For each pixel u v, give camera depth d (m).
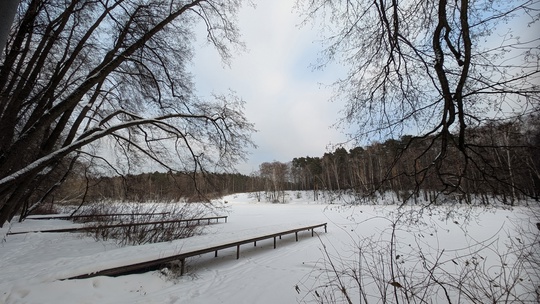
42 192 15.11
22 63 6.14
